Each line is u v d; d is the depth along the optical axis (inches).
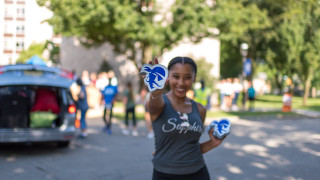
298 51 929.5
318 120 671.8
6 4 536.1
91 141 387.9
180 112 106.3
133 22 571.5
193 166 106.2
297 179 245.0
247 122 603.2
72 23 613.6
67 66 984.3
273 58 1011.3
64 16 593.6
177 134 104.6
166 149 105.9
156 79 92.1
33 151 329.1
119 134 441.1
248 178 245.1
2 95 313.7
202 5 611.8
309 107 975.6
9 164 276.7
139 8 619.2
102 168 267.4
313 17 917.2
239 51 1259.8
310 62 933.8
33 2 566.6
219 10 621.3
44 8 610.2
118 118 593.3
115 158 303.1
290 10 959.6
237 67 1728.6
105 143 376.2
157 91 93.5
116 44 748.0
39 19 606.5
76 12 569.3
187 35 633.6
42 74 331.3
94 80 789.2
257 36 1005.2
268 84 2647.6
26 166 271.0
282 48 956.6
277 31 961.5
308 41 920.9
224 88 810.8
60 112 321.1
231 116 651.5
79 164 279.6
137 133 452.4
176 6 597.0
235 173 257.9
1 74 315.3
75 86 648.4
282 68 1027.9
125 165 277.9
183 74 104.4
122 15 567.5
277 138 428.5
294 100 1449.3
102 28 628.7
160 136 105.8
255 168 273.7
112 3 554.3
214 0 639.8
